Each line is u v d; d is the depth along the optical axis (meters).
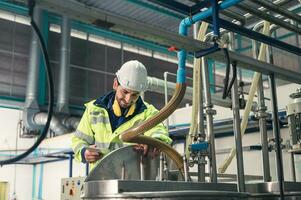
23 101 4.98
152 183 0.95
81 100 5.17
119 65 5.55
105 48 5.52
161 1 1.22
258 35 1.38
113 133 1.41
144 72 1.39
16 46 5.08
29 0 0.84
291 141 1.64
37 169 5.84
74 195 2.30
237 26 1.31
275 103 1.33
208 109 1.32
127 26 0.97
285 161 2.79
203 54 1.13
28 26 5.23
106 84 5.41
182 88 1.12
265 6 1.38
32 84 4.78
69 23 5.02
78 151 1.36
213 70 3.58
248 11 1.37
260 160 2.98
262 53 1.57
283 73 1.35
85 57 5.34
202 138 1.33
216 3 1.12
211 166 1.24
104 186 0.92
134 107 1.45
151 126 1.06
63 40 4.95
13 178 5.71
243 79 3.22
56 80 5.14
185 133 3.15
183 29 1.23
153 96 5.38
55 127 4.74
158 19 4.35
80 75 5.25
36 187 5.79
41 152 4.85
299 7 2.67
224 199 0.95
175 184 0.99
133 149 1.06
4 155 5.43
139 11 4.24
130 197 0.87
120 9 4.26
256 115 1.56
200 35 1.47
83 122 1.48
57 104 4.88
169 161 1.12
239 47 3.47
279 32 3.49
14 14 5.05
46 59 0.87
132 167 1.05
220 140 3.26
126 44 5.59
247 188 1.28
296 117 1.62
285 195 1.23
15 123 5.78
